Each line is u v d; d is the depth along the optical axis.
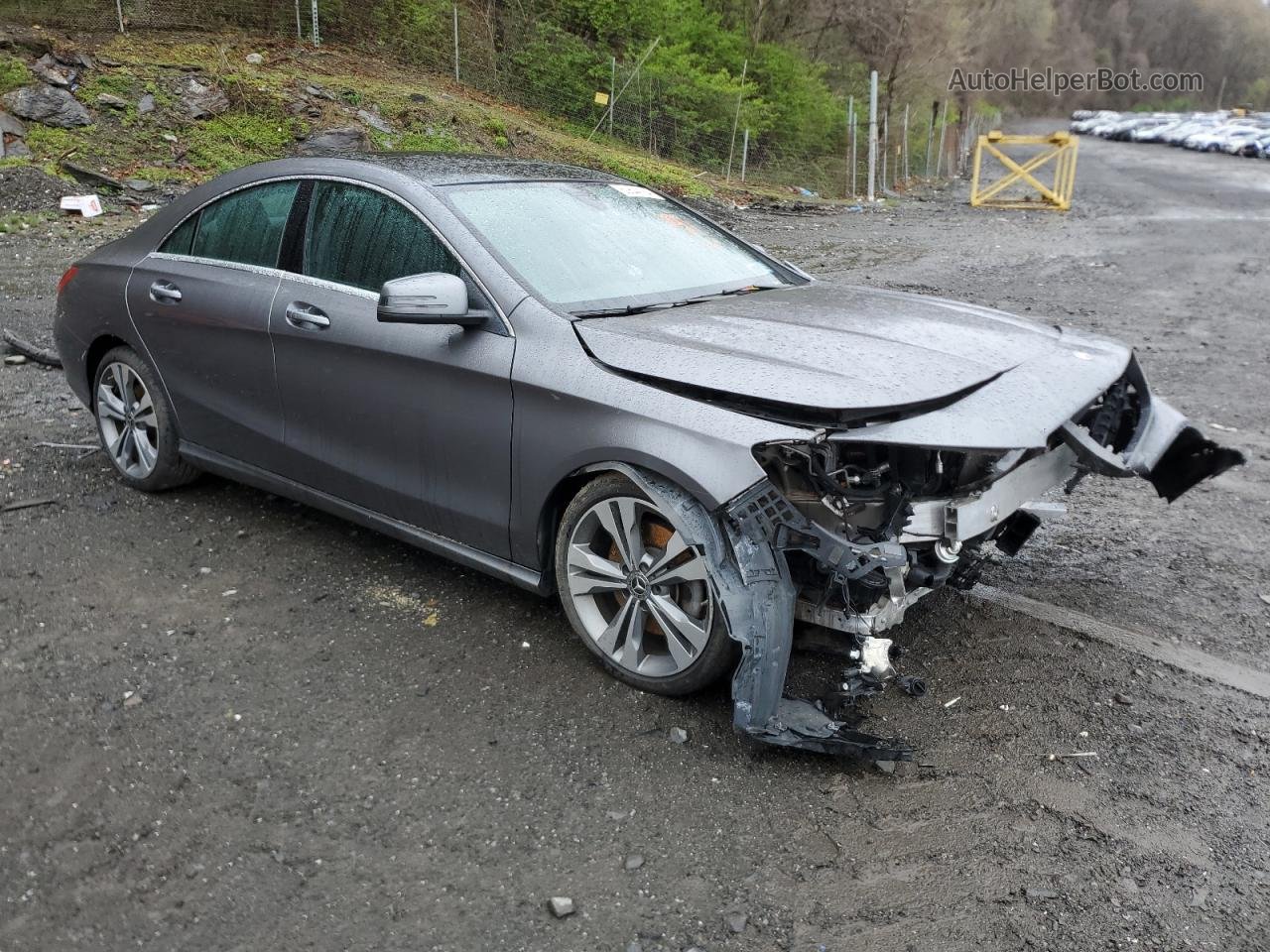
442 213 3.53
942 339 3.27
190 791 2.76
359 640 3.56
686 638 3.10
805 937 2.33
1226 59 111.19
